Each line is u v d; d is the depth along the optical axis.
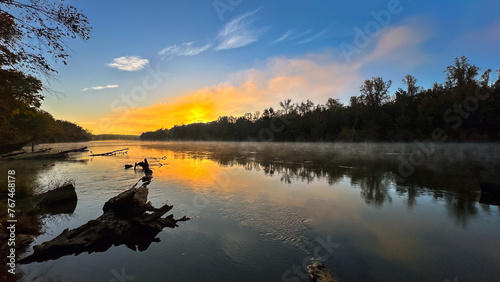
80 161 33.41
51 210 10.24
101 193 13.40
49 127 52.69
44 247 6.33
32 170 22.98
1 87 9.64
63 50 7.81
